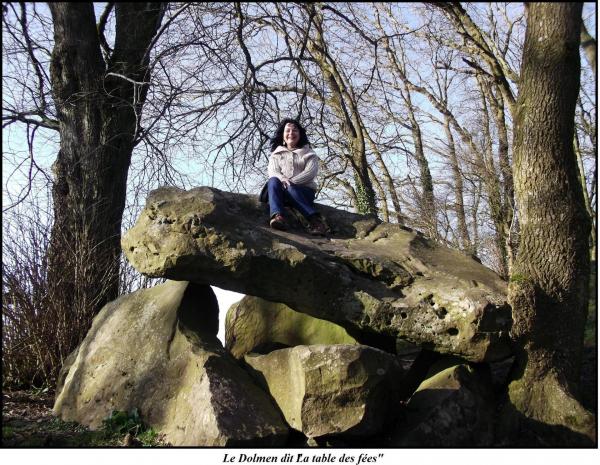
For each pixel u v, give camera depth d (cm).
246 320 691
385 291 584
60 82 890
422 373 602
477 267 638
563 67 546
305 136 714
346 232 687
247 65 909
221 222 579
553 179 553
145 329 627
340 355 503
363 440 509
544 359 546
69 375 658
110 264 834
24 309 755
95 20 902
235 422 498
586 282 561
